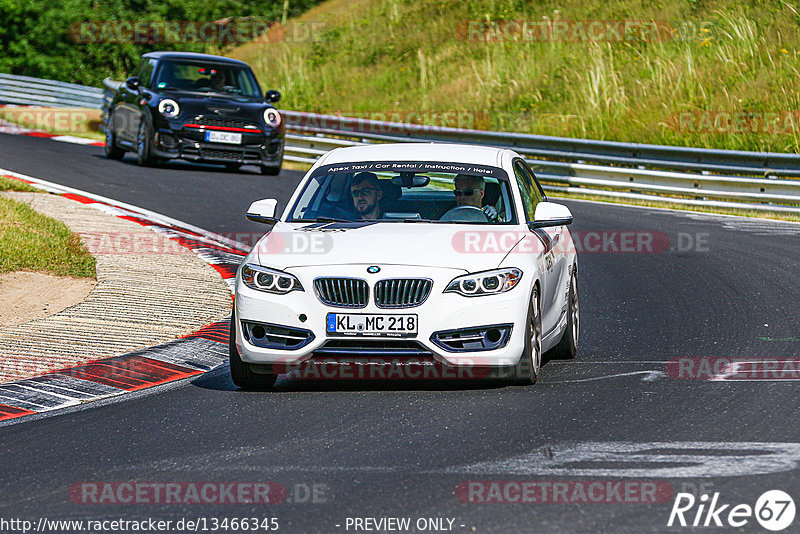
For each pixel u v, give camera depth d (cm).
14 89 12075
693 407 2469
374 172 3008
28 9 13525
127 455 2148
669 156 6969
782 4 10031
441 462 2053
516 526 1697
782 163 6475
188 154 7094
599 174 7219
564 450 2125
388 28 13112
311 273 2614
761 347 3166
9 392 2669
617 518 1730
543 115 9356
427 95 10819
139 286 3897
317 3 15300
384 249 2653
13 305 3581
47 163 7312
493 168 3044
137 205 5847
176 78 7450
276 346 2625
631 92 9456
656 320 3638
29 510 1819
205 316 3534
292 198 3014
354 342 2588
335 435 2269
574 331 3152
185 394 2689
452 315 2577
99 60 13700
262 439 2250
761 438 2202
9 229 4497
